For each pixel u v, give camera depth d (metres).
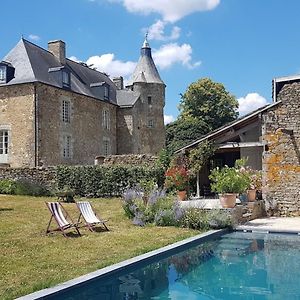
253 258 8.24
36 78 25.66
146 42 39.81
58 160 26.73
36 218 11.65
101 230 10.29
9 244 8.21
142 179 17.03
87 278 5.91
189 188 15.95
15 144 25.45
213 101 49.19
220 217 10.96
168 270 7.41
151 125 37.59
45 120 25.78
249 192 13.52
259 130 14.90
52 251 7.77
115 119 34.69
